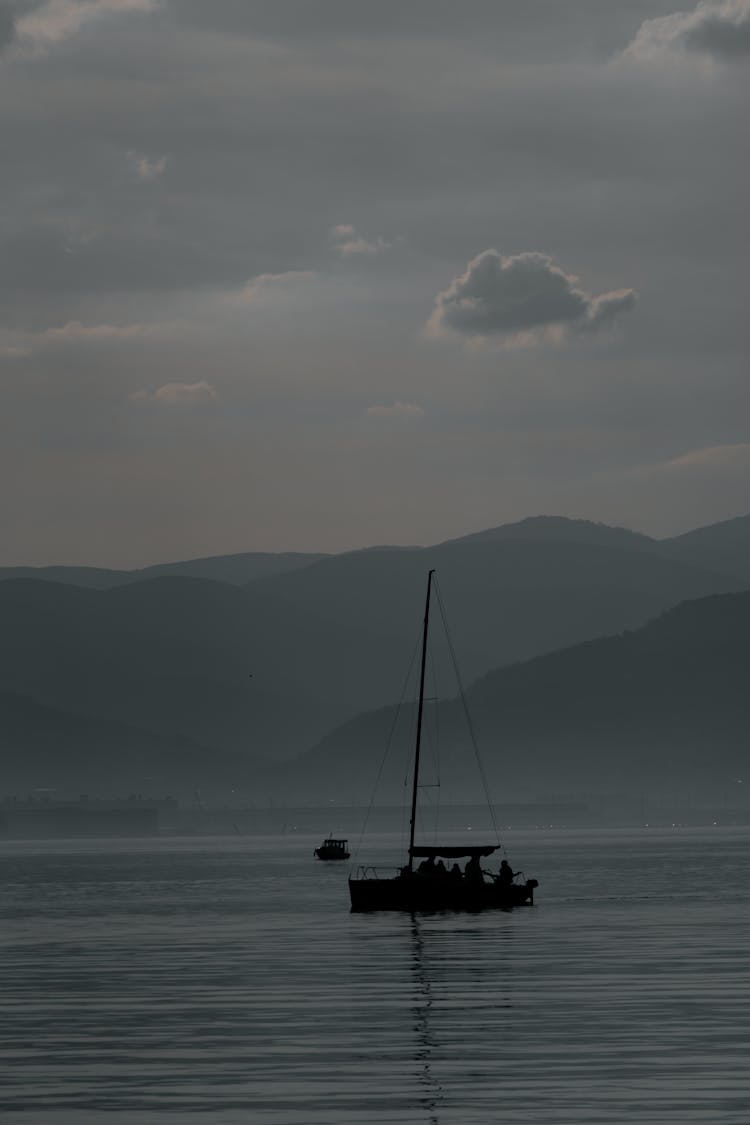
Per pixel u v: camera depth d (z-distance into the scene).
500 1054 140.00
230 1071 134.38
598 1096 121.00
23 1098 123.62
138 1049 146.50
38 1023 164.75
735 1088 123.31
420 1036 150.88
